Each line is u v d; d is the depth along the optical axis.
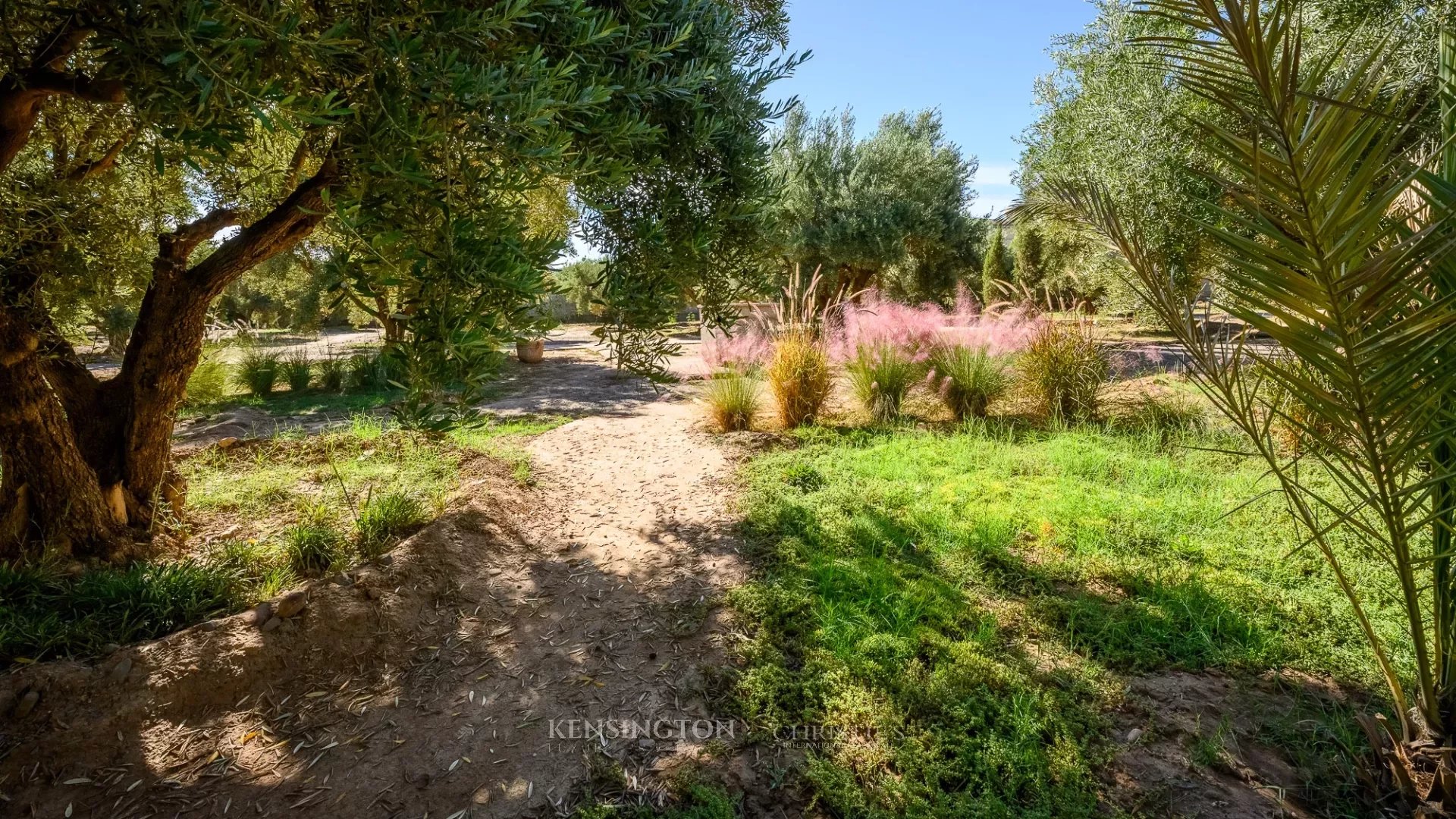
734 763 2.17
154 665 2.36
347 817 1.99
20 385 3.05
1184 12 1.22
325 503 4.27
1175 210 7.09
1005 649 2.71
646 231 2.33
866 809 1.95
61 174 3.09
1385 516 1.63
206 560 3.36
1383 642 2.61
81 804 1.96
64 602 2.71
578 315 24.14
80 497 3.28
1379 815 1.87
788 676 2.58
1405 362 1.33
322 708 2.45
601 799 2.04
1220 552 3.45
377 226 1.48
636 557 3.78
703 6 2.39
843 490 4.54
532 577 3.56
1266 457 1.85
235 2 1.24
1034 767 2.07
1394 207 1.80
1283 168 1.21
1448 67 1.71
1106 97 8.00
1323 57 1.19
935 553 3.55
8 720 2.11
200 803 2.01
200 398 8.98
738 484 4.88
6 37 1.46
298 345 17.36
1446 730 1.81
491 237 1.55
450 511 3.98
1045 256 16.70
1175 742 2.20
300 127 1.47
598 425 7.09
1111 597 3.11
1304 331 1.39
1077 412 6.45
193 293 3.54
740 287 3.03
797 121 15.07
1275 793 1.99
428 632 2.97
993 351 6.99
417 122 1.39
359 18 1.41
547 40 1.81
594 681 2.65
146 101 1.24
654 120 2.34
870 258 14.70
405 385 1.56
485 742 2.31
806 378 6.61
